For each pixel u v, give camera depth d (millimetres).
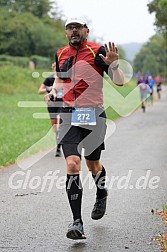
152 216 8031
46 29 75312
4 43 72375
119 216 8055
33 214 8180
